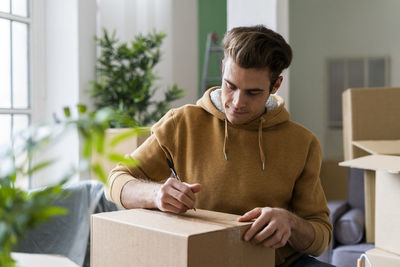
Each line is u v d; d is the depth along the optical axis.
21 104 2.48
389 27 3.65
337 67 3.75
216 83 3.97
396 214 1.57
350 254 2.25
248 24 2.78
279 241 1.00
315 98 3.78
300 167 1.33
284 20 2.73
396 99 2.38
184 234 0.83
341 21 3.73
